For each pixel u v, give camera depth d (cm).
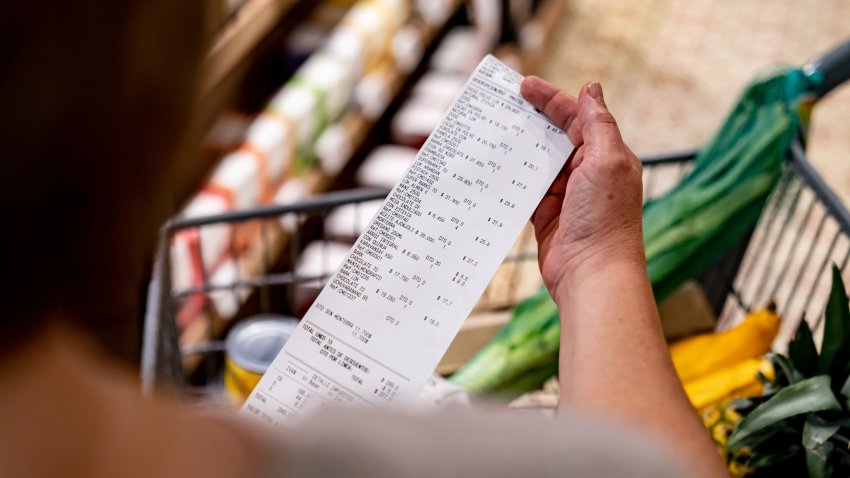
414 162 94
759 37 434
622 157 91
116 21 33
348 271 90
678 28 432
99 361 39
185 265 216
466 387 187
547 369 187
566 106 96
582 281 86
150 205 38
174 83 36
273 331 185
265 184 243
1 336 35
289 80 270
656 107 385
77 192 35
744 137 195
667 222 196
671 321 205
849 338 147
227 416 42
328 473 40
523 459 41
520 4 352
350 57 268
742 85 403
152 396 41
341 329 87
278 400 85
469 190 93
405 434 41
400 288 89
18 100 32
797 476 151
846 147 364
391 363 86
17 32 32
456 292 88
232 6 218
